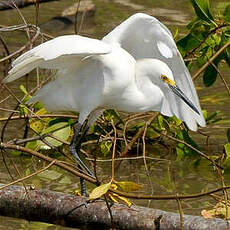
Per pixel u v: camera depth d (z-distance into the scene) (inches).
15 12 824.3
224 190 355.3
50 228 382.3
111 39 405.4
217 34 472.7
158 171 475.2
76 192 408.2
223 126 547.5
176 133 482.9
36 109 513.3
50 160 374.3
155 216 355.6
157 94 408.2
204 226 344.8
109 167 481.1
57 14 821.2
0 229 378.9
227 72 655.1
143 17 391.2
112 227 354.6
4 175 461.1
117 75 394.9
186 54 485.7
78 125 410.9
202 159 481.1
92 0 892.6
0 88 443.2
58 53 361.1
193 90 409.1
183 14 832.3
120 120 484.1
